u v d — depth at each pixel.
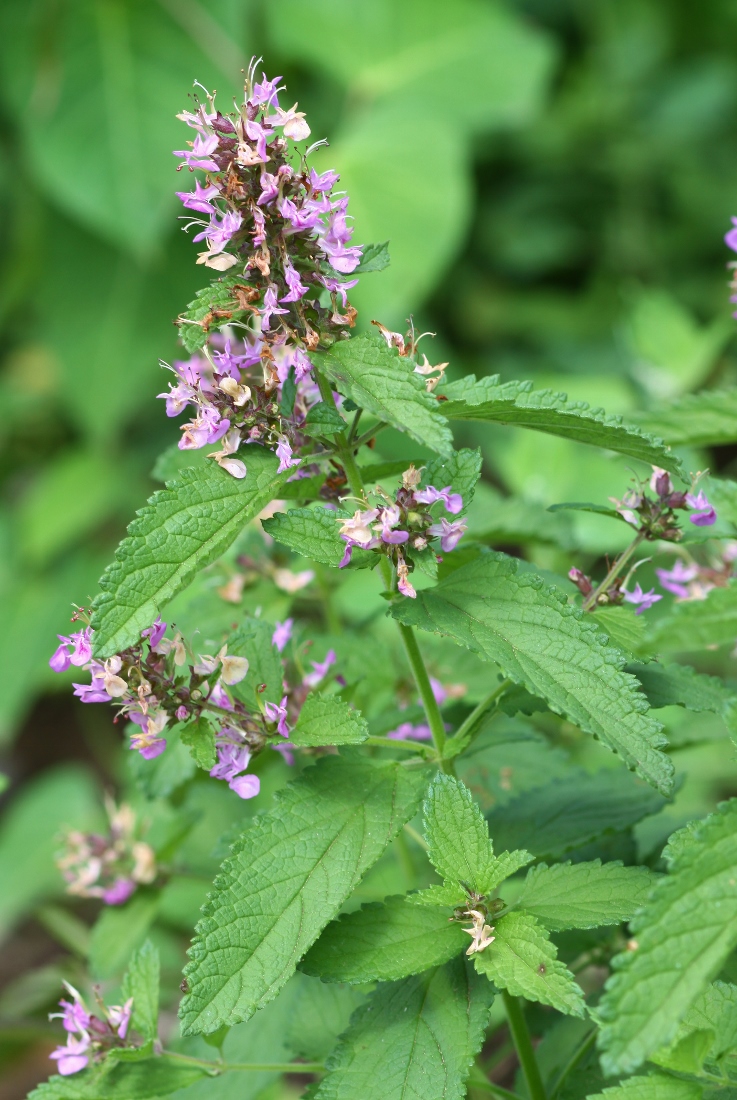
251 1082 0.72
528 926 0.64
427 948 0.64
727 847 0.60
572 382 1.23
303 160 0.64
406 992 0.66
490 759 0.77
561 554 0.87
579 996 0.62
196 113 0.64
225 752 0.66
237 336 0.72
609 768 0.74
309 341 0.63
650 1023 0.58
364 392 0.63
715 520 0.67
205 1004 0.62
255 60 0.64
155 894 0.79
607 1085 0.68
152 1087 0.68
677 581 0.73
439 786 0.65
